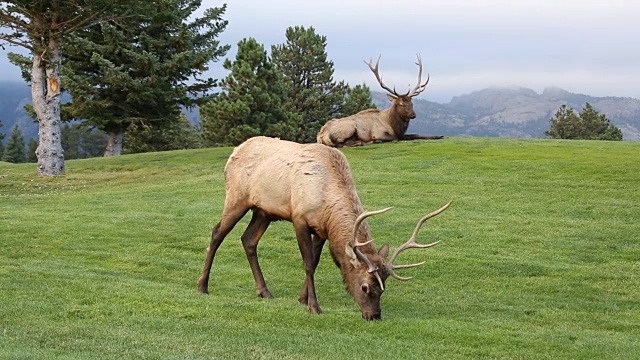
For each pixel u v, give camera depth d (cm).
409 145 2683
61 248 1342
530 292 1103
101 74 3809
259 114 4978
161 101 3825
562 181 1988
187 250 1365
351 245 866
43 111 2700
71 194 2195
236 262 1281
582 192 1856
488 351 750
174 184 2283
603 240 1420
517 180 2019
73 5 2562
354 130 2730
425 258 1295
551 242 1410
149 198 2008
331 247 908
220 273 1184
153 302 909
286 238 1459
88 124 4059
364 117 2772
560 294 1091
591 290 1112
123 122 3916
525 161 2291
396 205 1756
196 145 7000
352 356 699
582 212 1655
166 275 1167
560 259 1297
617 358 743
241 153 1021
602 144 2823
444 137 2975
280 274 1198
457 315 953
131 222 1620
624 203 1728
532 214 1655
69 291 955
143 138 6284
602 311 1003
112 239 1434
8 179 2606
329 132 2723
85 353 660
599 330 902
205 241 1431
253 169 994
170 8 3716
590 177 2028
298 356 688
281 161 967
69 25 2752
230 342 731
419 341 780
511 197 1823
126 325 789
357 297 867
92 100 3731
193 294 983
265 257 1315
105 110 3828
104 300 912
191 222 1625
